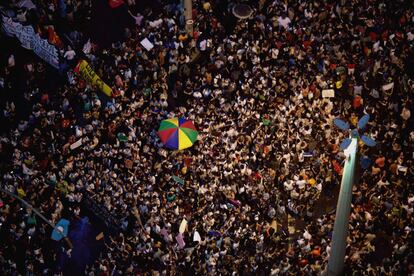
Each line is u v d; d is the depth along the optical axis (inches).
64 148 1240.2
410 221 1147.9
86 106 1295.5
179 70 1369.3
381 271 1087.0
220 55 1378.0
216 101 1330.0
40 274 1126.4
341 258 958.4
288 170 1229.7
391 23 1422.2
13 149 1231.5
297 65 1376.7
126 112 1291.8
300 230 1176.2
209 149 1243.8
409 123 1293.1
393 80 1346.0
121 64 1355.8
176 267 1127.6
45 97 1300.4
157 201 1183.6
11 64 1323.8
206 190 1194.6
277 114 1291.8
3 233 1144.8
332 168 1234.0
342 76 1354.6
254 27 1422.2
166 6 1434.5
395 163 1218.0
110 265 1134.4
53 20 1405.0
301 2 1443.2
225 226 1155.3
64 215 1190.9
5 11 1346.0
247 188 1207.6
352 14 1432.1
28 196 1172.5
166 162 1232.2
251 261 1124.5
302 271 1100.5
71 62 1362.0
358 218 1143.0
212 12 1473.9
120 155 1240.8
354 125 1280.8
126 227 1174.3
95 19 1438.2
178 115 1302.9
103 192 1199.6
